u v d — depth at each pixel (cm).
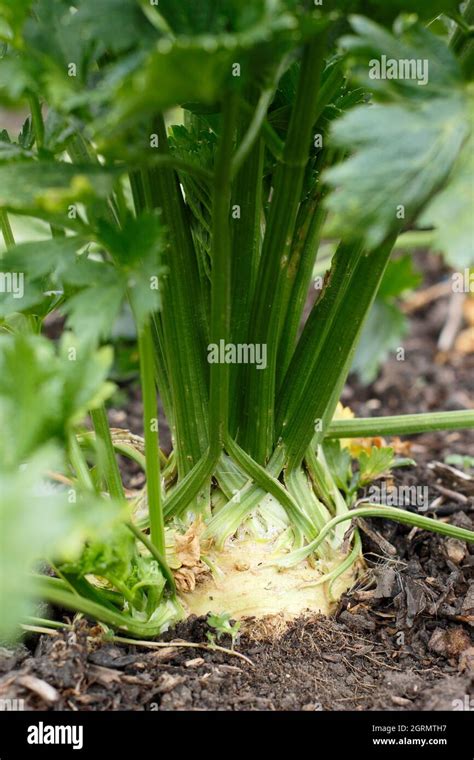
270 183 88
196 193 84
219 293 78
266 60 72
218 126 83
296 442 88
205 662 84
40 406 72
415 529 97
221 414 82
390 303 128
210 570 85
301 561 87
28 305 81
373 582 89
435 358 144
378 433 92
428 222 71
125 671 82
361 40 72
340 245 85
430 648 87
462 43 81
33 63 75
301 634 85
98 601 82
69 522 68
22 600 68
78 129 77
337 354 85
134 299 74
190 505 87
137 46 74
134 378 132
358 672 85
